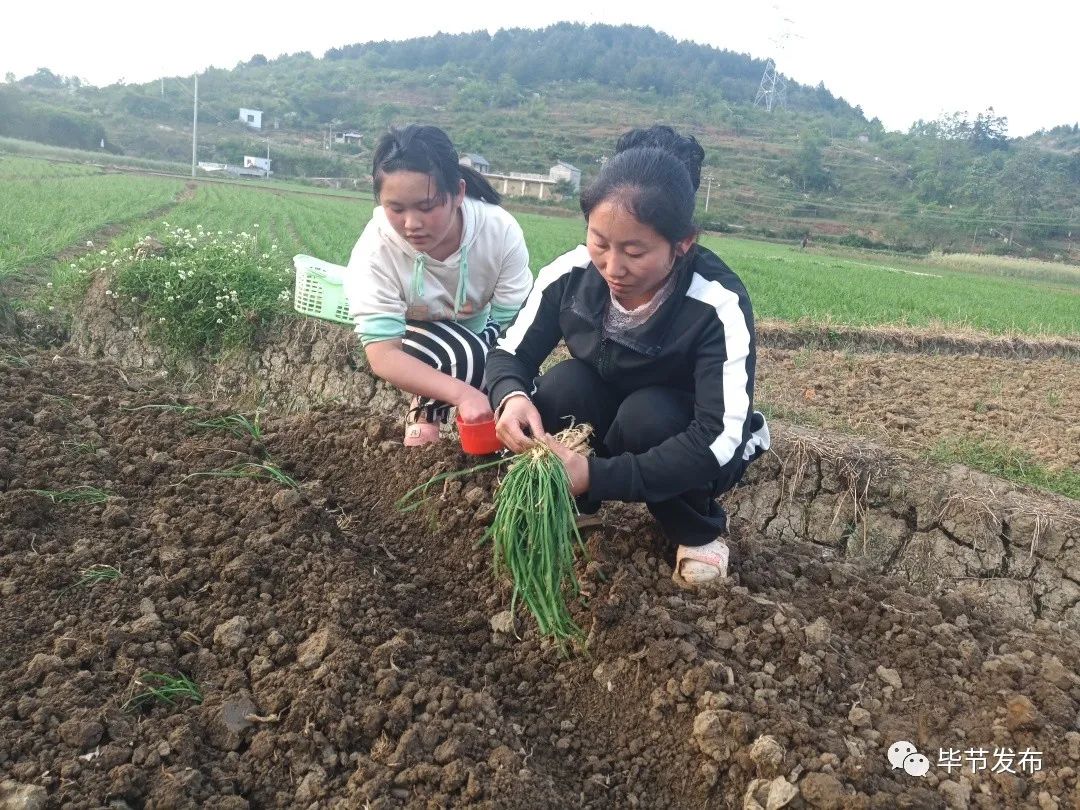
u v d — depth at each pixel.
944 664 2.73
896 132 127.88
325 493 3.44
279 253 8.20
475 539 3.13
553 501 2.50
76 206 15.92
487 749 2.29
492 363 2.89
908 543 3.92
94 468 3.37
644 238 2.32
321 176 79.94
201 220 17.08
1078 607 3.67
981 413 6.45
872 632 2.91
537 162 92.62
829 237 60.38
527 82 158.50
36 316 6.38
